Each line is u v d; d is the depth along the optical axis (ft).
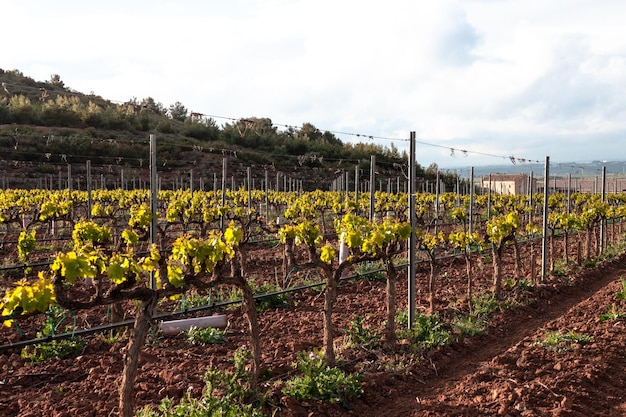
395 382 23.62
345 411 20.68
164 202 91.40
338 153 169.99
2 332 29.35
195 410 17.47
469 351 28.48
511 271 48.70
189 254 19.88
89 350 26.94
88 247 17.90
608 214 61.46
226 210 52.21
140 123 147.64
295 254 57.57
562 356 25.96
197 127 171.42
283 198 92.89
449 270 48.93
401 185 167.12
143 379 22.57
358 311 35.04
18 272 46.37
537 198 99.81
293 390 20.92
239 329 30.81
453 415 20.10
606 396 22.08
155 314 31.86
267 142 173.68
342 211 73.92
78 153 116.88
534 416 19.72
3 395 21.57
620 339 28.22
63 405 20.15
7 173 130.93
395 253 27.94
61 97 120.06
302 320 32.73
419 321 30.40
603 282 45.73
